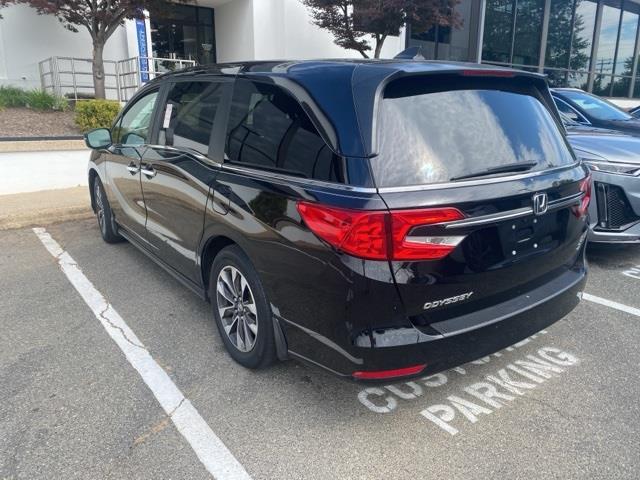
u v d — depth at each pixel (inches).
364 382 92.7
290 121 104.1
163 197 149.1
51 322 149.4
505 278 101.7
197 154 131.7
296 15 611.2
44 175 321.4
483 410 109.7
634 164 183.3
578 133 224.1
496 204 94.7
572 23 900.0
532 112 115.8
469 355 97.6
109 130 195.9
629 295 170.9
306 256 95.0
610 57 994.7
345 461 94.3
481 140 100.8
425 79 99.6
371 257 86.5
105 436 100.2
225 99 126.3
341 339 92.2
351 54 660.7
